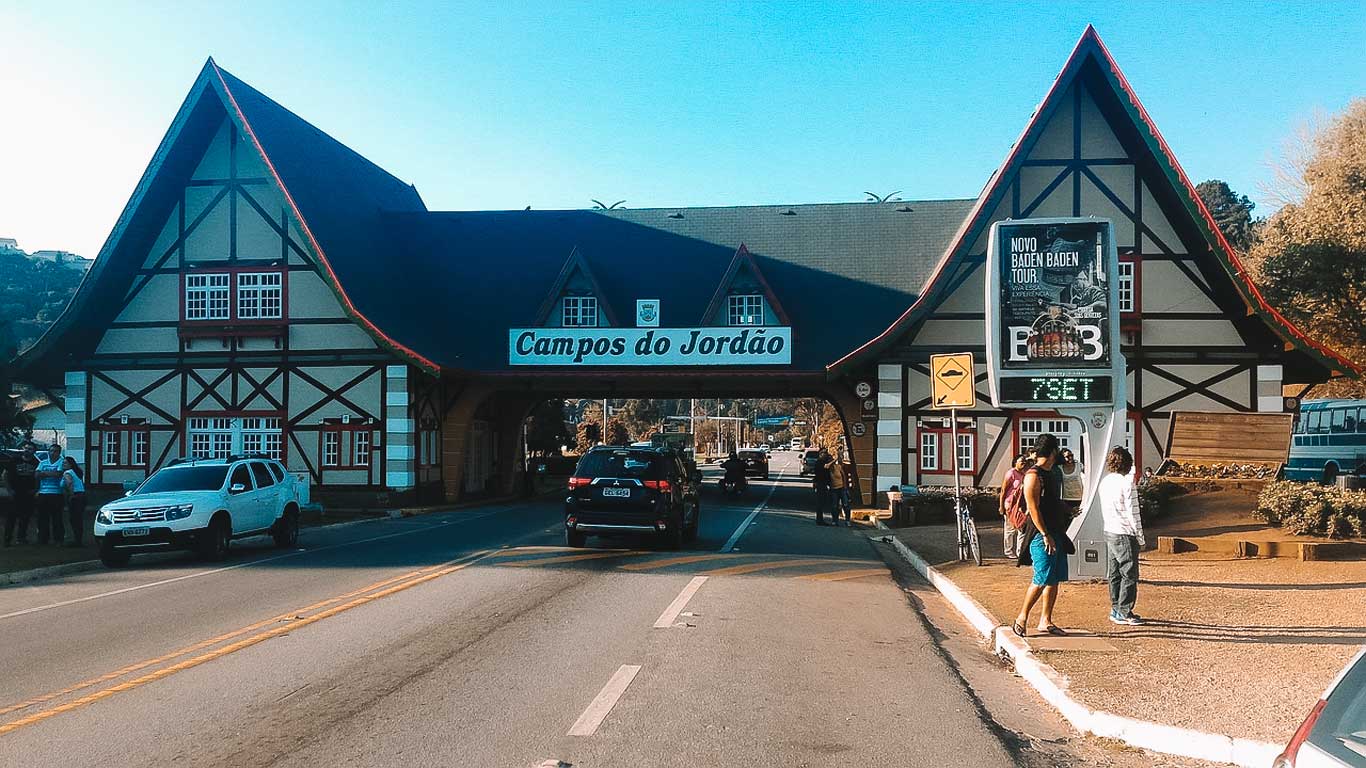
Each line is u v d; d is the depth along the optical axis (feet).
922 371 91.35
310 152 112.06
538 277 115.24
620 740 21.53
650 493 58.44
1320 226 109.29
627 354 102.06
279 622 35.50
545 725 22.61
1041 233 42.52
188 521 54.08
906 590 46.85
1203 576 44.83
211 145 102.22
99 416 102.42
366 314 97.09
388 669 28.12
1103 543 43.16
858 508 97.50
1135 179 88.99
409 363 98.27
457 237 121.80
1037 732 23.12
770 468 267.59
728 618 36.70
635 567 51.37
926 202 116.37
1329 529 52.24
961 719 23.79
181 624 35.37
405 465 97.86
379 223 121.80
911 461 91.15
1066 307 42.32
